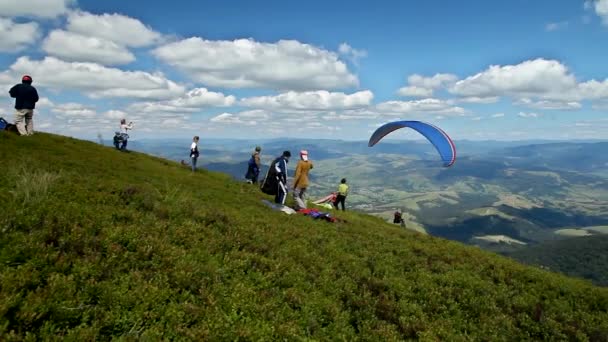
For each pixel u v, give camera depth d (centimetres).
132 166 2995
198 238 1138
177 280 822
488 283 1586
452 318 1173
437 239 2592
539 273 1917
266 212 2058
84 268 740
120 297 687
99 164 2611
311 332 838
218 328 695
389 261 1590
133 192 1484
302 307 912
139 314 661
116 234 927
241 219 1602
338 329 881
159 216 1270
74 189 1306
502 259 2191
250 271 1022
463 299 1332
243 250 1149
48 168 1780
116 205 1280
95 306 651
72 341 552
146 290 737
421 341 944
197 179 3120
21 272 664
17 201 1025
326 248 1533
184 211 1422
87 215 1047
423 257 1825
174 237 1075
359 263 1451
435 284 1422
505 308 1364
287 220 1962
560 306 1501
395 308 1116
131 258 853
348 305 1050
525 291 1625
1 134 2614
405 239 2277
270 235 1445
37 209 973
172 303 722
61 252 792
